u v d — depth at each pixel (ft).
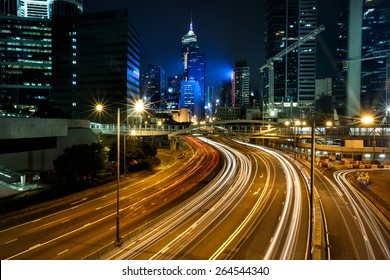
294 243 96.32
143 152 246.27
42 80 626.64
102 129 363.35
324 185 189.47
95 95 536.42
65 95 547.49
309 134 318.45
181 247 93.25
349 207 141.69
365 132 287.69
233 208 137.90
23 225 114.42
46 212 131.64
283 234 104.53
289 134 374.43
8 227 112.06
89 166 175.11
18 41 615.57
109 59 530.27
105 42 531.91
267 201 150.30
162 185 188.75
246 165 266.98
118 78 528.22
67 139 239.30
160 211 133.59
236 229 109.81
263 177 214.48
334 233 108.68
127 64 529.04
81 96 541.34
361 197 160.56
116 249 91.40
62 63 547.49
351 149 279.08
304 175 221.66
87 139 258.16
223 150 375.66
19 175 177.27
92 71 537.65
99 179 197.16
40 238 101.19
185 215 127.13
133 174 220.84
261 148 395.96
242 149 385.70
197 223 116.57
